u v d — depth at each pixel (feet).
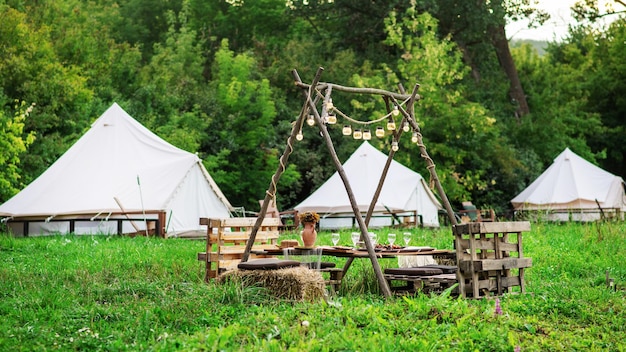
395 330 24.68
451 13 130.62
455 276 32.73
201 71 123.13
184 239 61.82
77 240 55.67
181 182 70.13
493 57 143.64
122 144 72.95
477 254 32.30
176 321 25.79
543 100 139.64
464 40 135.54
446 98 115.75
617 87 150.41
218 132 105.60
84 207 66.95
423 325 24.93
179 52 122.52
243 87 110.01
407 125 36.78
